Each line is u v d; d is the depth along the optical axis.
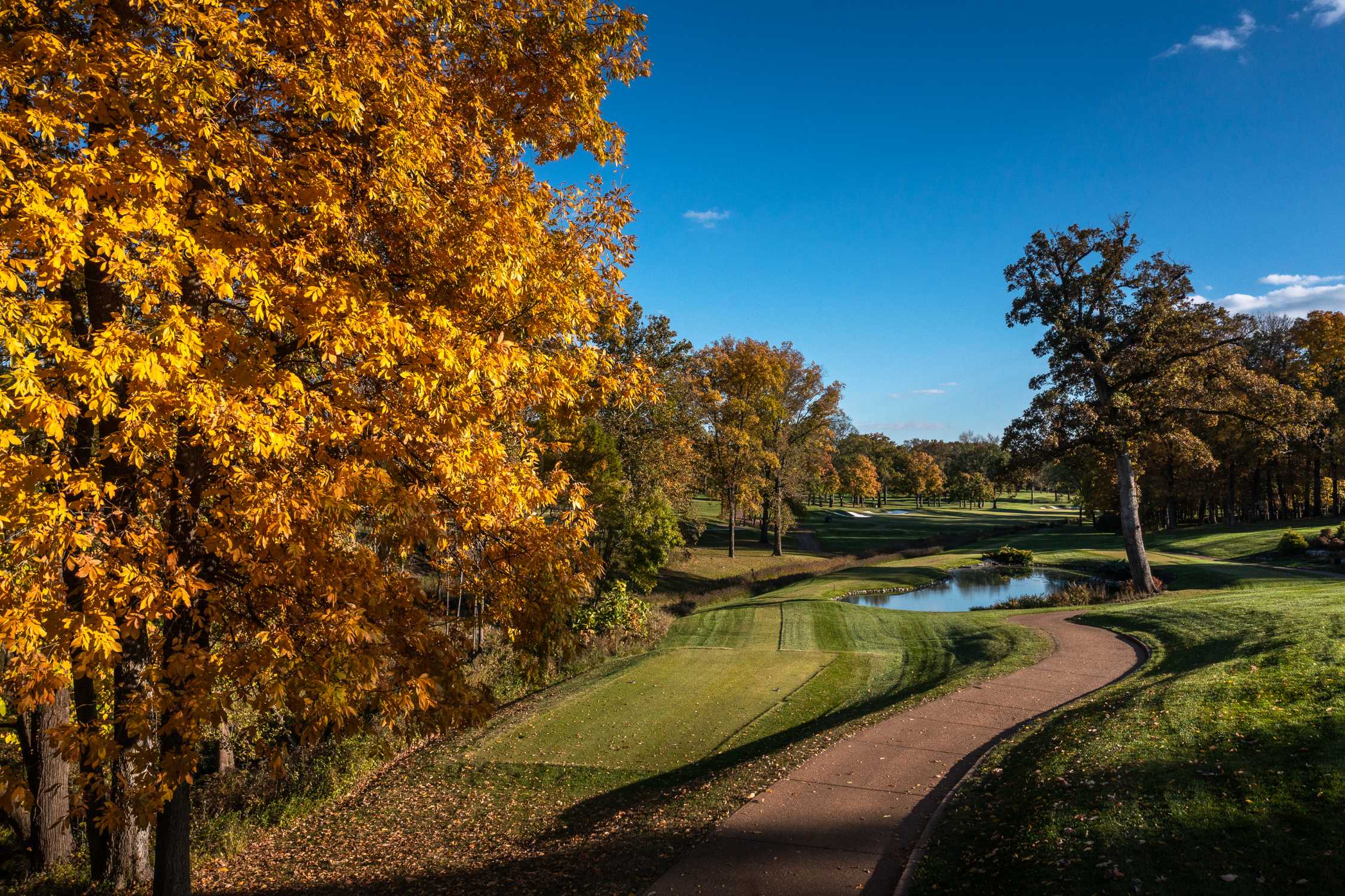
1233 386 28.98
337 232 7.02
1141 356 29.42
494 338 7.67
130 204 5.53
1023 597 31.98
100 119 5.96
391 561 8.01
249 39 6.57
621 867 8.62
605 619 26.02
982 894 6.81
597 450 33.16
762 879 7.75
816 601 31.88
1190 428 46.34
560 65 9.02
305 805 14.17
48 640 5.84
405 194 6.86
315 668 6.36
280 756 6.70
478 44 8.74
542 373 7.82
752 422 54.94
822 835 8.78
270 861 11.90
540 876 9.06
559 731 16.50
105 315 7.23
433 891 9.45
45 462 5.73
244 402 5.96
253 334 7.23
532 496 7.73
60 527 5.32
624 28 9.32
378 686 7.08
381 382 7.22
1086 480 61.25
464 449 7.11
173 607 5.84
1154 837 6.88
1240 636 15.23
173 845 8.20
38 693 5.68
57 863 11.80
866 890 7.41
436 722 7.45
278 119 7.35
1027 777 9.34
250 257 6.36
